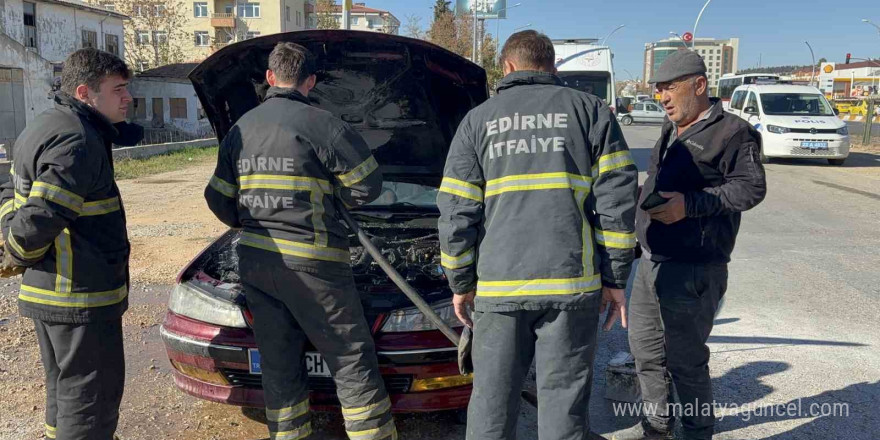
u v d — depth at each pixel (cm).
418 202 520
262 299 306
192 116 3512
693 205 293
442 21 3594
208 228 895
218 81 395
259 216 299
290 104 303
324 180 303
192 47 5538
